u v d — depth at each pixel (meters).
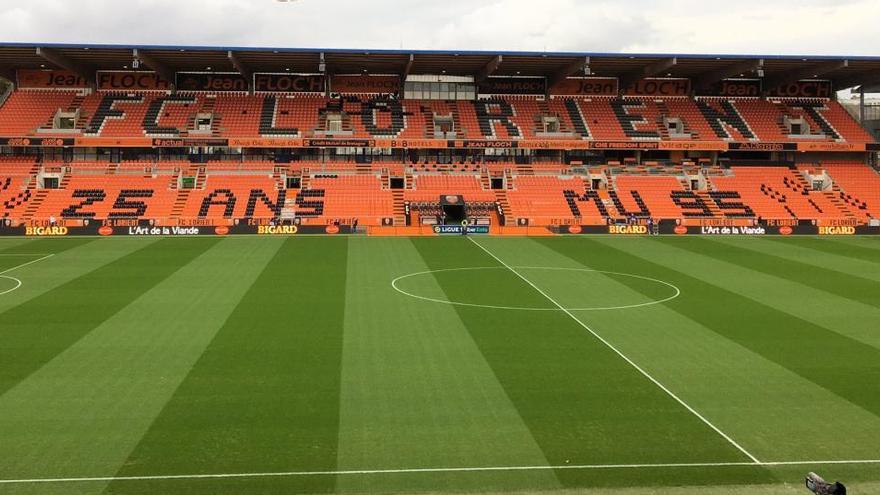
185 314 28.89
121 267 40.34
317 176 67.06
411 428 17.62
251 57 65.50
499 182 69.25
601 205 65.19
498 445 16.73
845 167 72.38
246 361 22.77
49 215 59.50
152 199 62.44
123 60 66.81
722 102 76.00
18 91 70.50
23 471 15.22
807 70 69.56
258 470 15.38
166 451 16.22
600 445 16.78
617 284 36.22
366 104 72.81
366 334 26.12
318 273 38.84
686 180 69.44
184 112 69.44
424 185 67.06
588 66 66.06
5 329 26.44
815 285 36.09
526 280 37.25
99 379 20.98
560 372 21.95
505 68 71.12
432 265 42.12
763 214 64.19
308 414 18.44
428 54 64.50
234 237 55.06
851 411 18.94
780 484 14.96
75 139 64.38
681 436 17.30
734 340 25.64
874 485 14.93
